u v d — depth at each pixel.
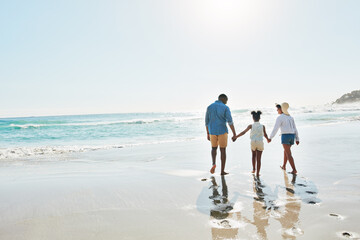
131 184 4.55
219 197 3.72
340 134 12.45
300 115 42.44
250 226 2.66
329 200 3.47
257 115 5.34
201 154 8.20
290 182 4.52
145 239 2.40
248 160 6.88
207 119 5.59
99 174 5.46
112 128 26.97
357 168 5.52
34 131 24.98
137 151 9.35
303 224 2.69
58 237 2.46
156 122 37.75
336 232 2.48
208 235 2.47
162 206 3.35
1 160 7.68
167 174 5.36
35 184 4.61
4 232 2.58
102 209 3.26
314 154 7.36
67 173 5.61
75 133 22.06
